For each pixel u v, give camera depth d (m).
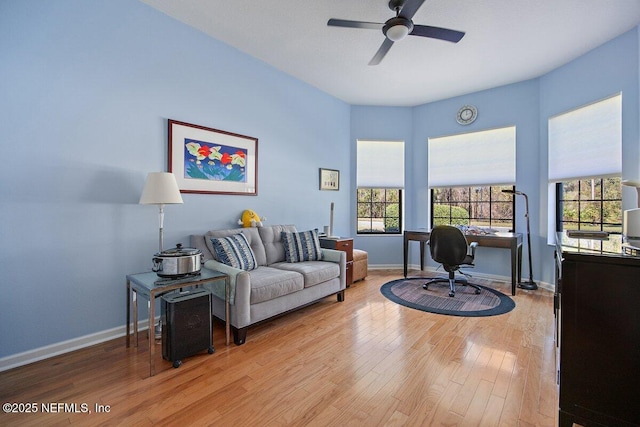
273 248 3.27
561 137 3.53
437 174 4.71
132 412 1.49
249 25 2.77
